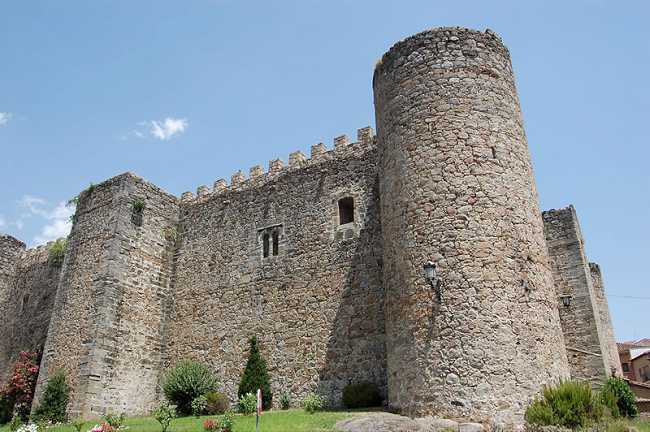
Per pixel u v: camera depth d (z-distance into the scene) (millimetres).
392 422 12797
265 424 15328
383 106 17719
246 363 21828
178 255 26312
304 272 21672
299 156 23797
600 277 25000
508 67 17531
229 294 23609
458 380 13398
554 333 14633
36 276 33156
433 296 14406
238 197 25250
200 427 16125
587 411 12656
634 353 50906
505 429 12672
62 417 21266
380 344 18828
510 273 14469
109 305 22906
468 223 14836
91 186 26344
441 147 15789
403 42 17641
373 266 19984
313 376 19953
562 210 21969
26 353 27938
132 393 22719
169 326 24938
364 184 21297
